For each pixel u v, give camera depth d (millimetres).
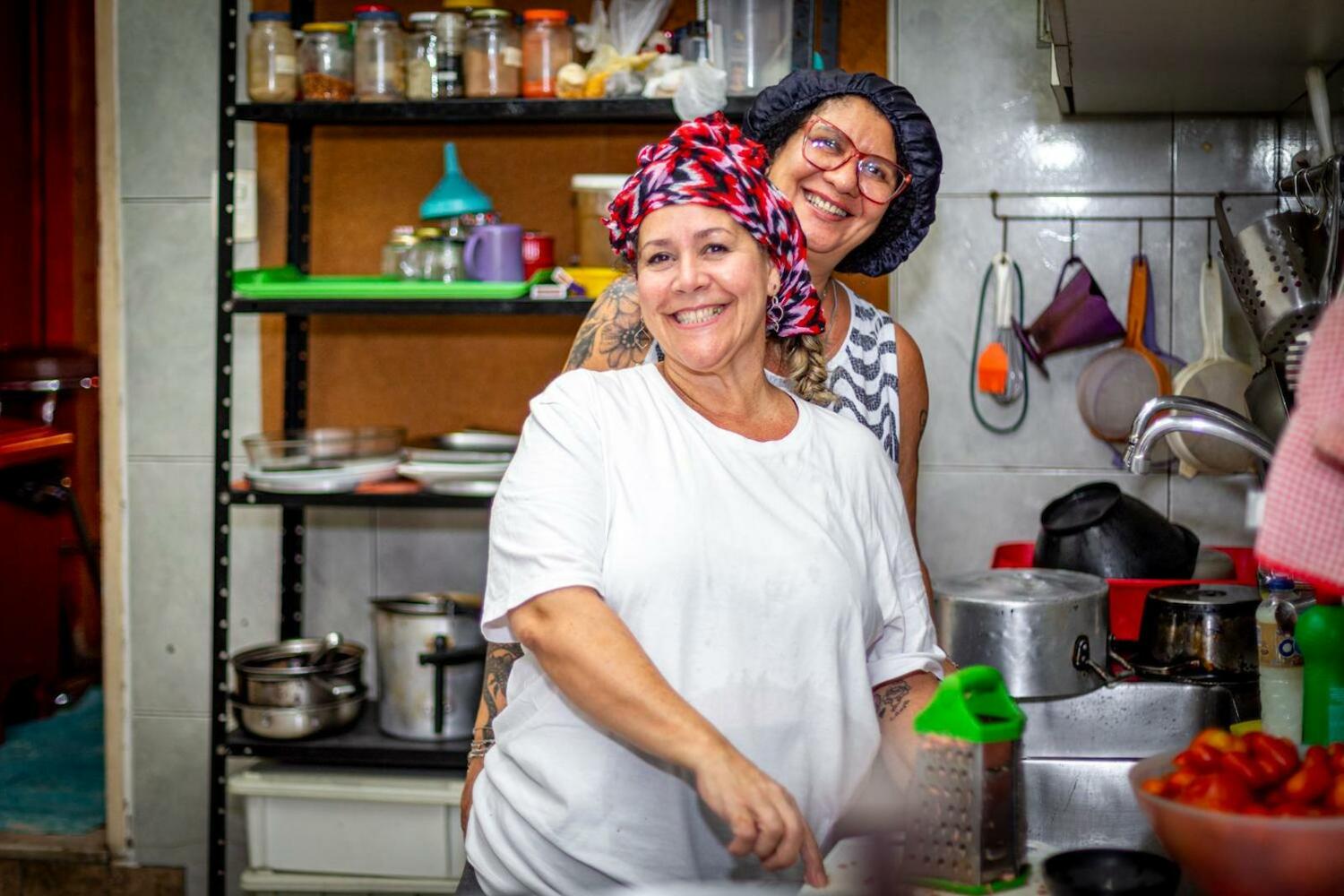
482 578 3016
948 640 1874
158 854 3135
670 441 1343
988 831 1131
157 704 3109
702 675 1294
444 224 2783
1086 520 2217
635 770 1300
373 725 2840
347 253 3004
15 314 4582
